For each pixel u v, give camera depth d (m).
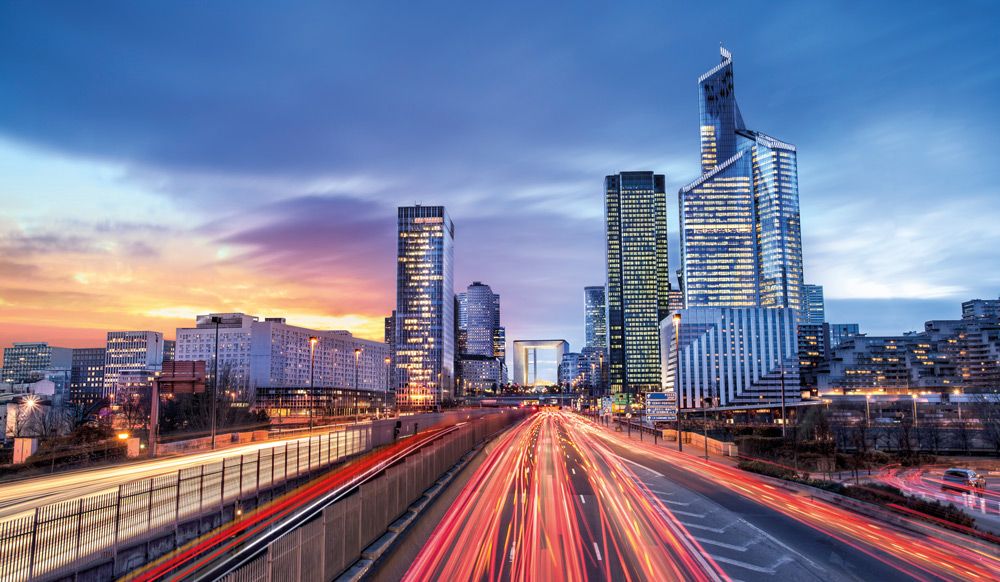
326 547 16.92
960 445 81.62
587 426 135.62
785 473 44.44
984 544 24.44
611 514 30.12
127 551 17.95
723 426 115.75
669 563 21.28
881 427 85.88
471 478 42.22
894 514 29.73
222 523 23.36
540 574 19.56
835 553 23.12
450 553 22.02
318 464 35.31
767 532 26.73
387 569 19.47
